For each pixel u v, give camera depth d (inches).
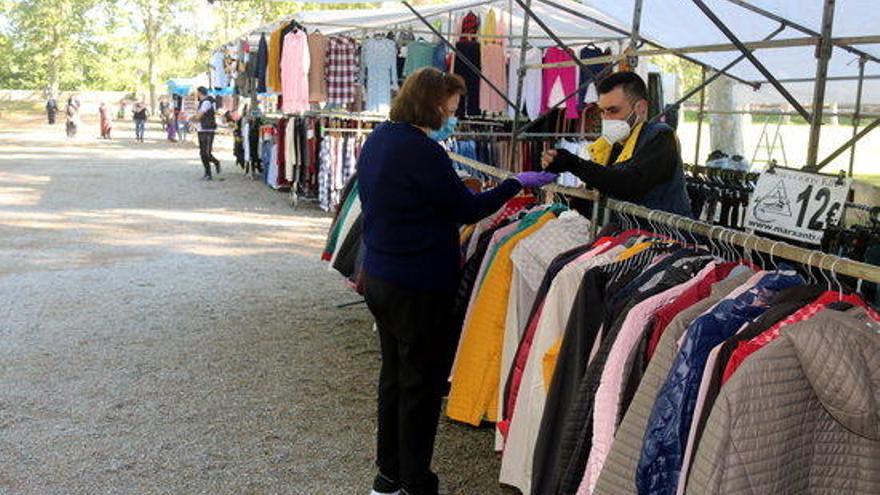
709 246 133.4
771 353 68.8
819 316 70.0
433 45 383.9
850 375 65.6
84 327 233.0
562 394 104.1
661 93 389.1
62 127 1588.3
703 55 286.2
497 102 379.9
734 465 67.7
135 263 325.1
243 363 205.6
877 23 197.2
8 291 272.7
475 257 144.8
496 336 137.9
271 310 258.4
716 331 77.1
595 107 379.9
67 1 2244.1
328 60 413.7
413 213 119.6
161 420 167.9
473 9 396.8
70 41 2343.8
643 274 98.8
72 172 703.7
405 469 129.3
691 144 812.0
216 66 774.5
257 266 326.3
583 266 109.6
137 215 455.8
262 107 702.5
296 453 154.9
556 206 139.5
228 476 144.6
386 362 132.7
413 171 117.4
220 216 461.4
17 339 219.5
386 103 413.4
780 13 199.9
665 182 130.8
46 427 162.2
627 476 83.4
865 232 152.1
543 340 111.7
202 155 653.9
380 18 404.5
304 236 401.7
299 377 196.5
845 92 318.7
